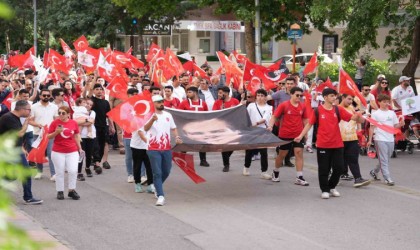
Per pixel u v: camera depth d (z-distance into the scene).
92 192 12.22
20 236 1.43
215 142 11.70
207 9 32.81
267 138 12.17
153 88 14.11
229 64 19.09
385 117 13.14
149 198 11.69
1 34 51.81
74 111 13.72
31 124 13.13
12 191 1.64
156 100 10.88
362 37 21.31
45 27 42.47
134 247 8.30
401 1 20.92
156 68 18.88
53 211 10.47
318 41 41.41
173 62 18.78
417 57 22.78
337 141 11.59
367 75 27.42
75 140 11.64
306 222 9.84
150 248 8.27
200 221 9.87
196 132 12.16
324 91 11.67
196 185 13.09
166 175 11.21
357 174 12.85
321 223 9.79
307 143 18.20
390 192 12.43
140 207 10.89
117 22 38.59
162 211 10.58
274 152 18.31
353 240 8.79
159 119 10.96
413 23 22.66
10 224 1.42
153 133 10.96
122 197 11.76
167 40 49.62
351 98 13.04
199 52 46.22
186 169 12.04
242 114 12.82
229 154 14.84
